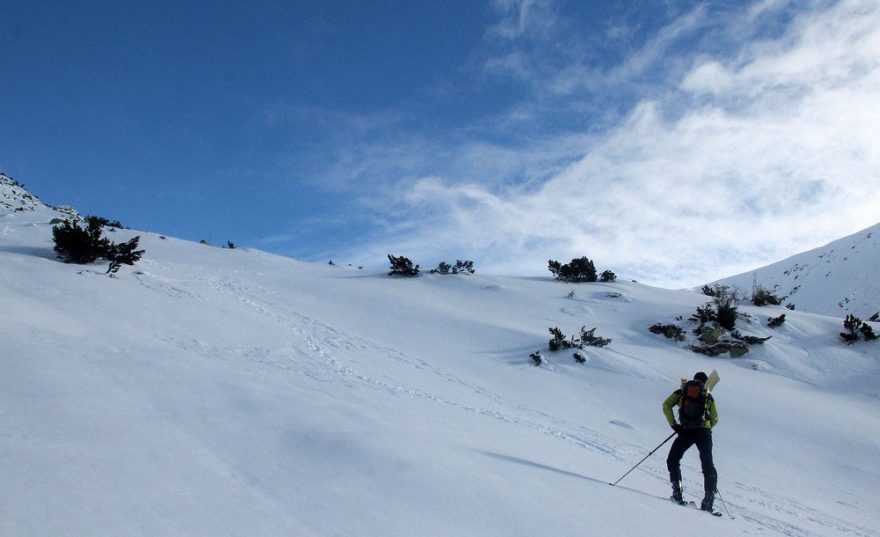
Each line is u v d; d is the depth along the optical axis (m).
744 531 6.14
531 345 18.92
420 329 19.45
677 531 5.21
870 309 46.16
